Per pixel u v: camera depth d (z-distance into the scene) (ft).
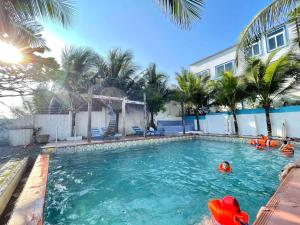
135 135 48.19
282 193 8.05
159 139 39.83
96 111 47.37
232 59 52.65
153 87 54.24
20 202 9.59
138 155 28.60
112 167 22.21
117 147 34.22
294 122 34.12
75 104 42.11
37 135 35.37
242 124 42.52
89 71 44.86
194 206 12.50
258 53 45.47
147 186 16.21
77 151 29.86
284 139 30.42
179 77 52.54
